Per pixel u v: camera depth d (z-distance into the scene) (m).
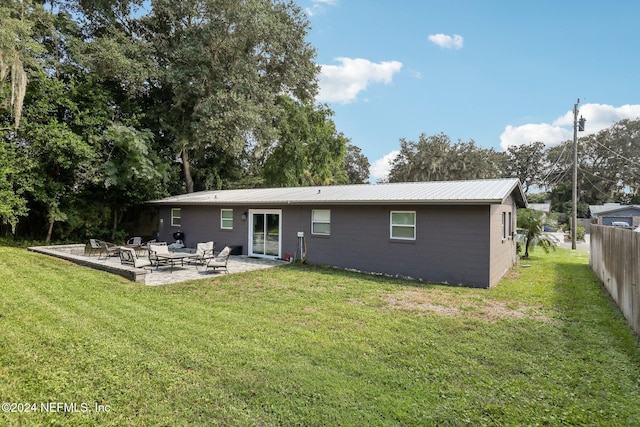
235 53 18.31
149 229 20.16
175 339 4.93
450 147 44.28
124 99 17.84
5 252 11.91
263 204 13.34
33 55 13.21
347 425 3.06
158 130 18.73
